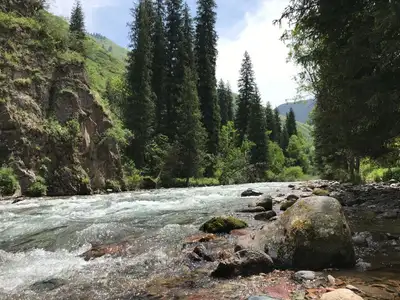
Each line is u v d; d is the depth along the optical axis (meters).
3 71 20.73
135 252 6.31
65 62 25.52
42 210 12.01
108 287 4.54
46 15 26.78
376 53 10.78
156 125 42.53
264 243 5.65
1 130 18.78
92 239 7.38
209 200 14.92
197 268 5.27
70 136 22.78
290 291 4.12
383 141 13.20
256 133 59.38
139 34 40.53
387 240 6.41
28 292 4.43
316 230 5.20
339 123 13.73
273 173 61.34
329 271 4.86
